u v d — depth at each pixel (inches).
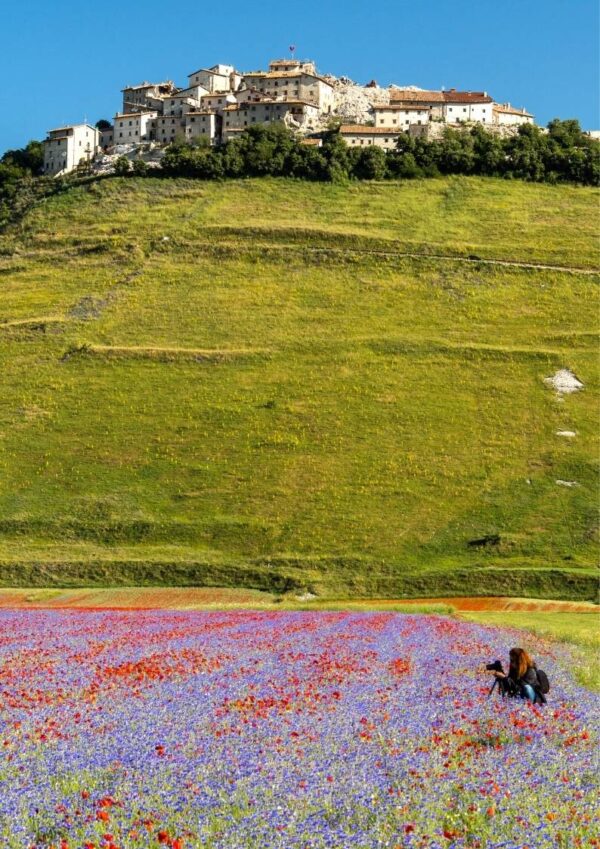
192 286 7003.0
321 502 4522.6
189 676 1282.0
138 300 6835.6
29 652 1572.3
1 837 625.0
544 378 5659.5
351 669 1380.4
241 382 5654.5
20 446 5068.9
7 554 4116.6
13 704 1072.2
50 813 688.4
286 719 986.1
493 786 742.5
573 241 7598.4
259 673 1322.6
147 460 4911.4
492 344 6087.6
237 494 4606.3
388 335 6200.8
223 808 697.6
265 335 6259.8
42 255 7721.5
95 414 5374.0
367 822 682.2
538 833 646.5
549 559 4037.9
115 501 4559.5
